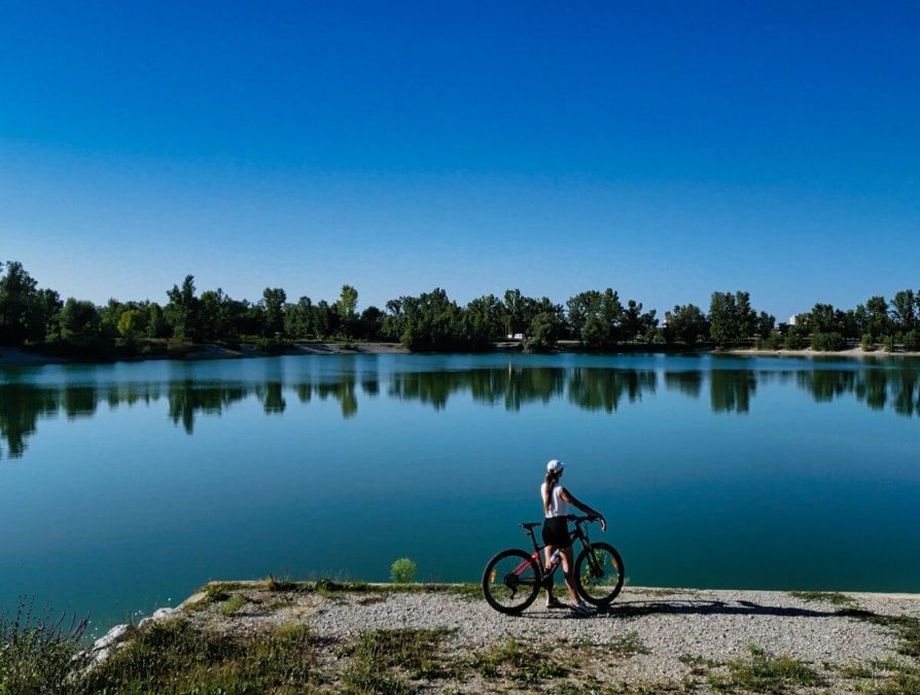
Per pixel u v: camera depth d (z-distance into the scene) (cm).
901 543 1817
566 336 19300
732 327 19262
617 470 2905
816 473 2836
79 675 733
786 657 799
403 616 953
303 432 4072
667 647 839
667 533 1925
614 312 17225
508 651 823
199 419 4631
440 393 6475
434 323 16162
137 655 806
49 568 1642
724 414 4975
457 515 2164
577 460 3150
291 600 1022
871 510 2198
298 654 823
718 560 1677
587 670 779
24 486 2614
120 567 1650
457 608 984
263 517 2142
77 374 8231
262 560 1706
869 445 3575
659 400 5928
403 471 2898
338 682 757
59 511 2222
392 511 2219
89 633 1173
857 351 16375
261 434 3991
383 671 778
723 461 3111
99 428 4200
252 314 15900
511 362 12150
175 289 13400
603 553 1007
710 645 844
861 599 1019
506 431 4122
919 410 5216
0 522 2080
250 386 6981
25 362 9681
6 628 852
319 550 1789
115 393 6141
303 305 17625
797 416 4866
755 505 2281
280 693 719
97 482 2686
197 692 707
